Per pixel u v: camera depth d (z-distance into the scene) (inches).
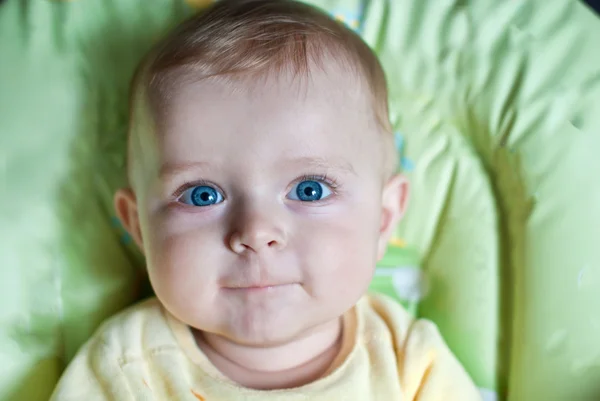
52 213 34.2
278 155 27.2
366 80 30.5
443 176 36.2
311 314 28.2
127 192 32.7
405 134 36.5
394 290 36.5
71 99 35.1
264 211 27.1
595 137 32.8
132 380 29.2
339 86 28.8
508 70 34.5
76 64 35.4
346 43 30.7
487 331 34.4
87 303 34.3
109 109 36.0
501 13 35.4
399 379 31.4
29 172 34.0
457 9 36.0
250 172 27.2
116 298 35.1
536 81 34.1
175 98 28.0
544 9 35.2
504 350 34.2
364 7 37.2
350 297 28.7
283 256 27.1
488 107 34.6
